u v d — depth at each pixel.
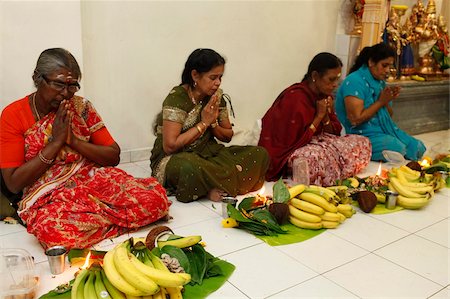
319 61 3.23
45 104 2.19
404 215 2.82
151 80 3.82
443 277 2.11
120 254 1.71
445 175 3.42
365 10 4.87
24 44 2.96
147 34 3.70
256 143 4.14
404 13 5.31
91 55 3.45
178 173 2.79
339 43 5.11
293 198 2.61
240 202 2.74
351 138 3.53
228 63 4.32
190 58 2.82
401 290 1.98
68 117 2.17
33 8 2.94
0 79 2.92
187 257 2.01
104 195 2.32
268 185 3.28
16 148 2.19
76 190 2.25
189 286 1.90
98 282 1.69
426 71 5.68
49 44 3.06
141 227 2.46
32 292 1.80
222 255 2.20
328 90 3.28
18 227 2.47
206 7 4.00
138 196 2.35
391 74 5.22
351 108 3.79
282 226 2.55
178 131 2.83
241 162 2.97
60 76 2.08
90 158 2.39
